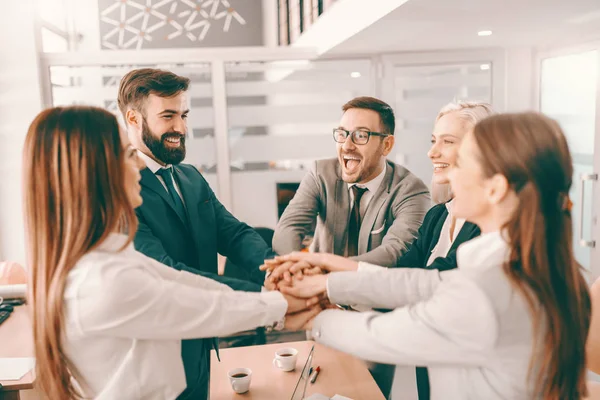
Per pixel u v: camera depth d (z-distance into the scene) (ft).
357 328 3.48
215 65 12.99
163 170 5.36
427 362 3.19
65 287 3.33
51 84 12.63
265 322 3.84
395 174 6.40
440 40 11.59
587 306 3.22
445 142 5.38
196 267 5.48
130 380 3.50
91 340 3.42
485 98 13.48
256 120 13.37
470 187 3.17
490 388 3.11
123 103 5.32
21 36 12.22
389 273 3.97
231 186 13.50
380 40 11.14
